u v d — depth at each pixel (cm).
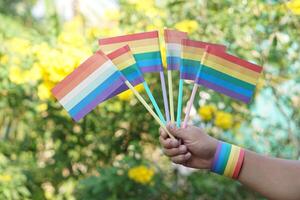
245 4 280
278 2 274
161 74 160
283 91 297
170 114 161
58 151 308
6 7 446
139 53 160
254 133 303
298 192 151
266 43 281
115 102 297
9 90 294
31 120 308
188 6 292
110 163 309
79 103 153
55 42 296
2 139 319
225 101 294
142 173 287
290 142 302
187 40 160
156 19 291
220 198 306
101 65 154
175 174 310
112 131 303
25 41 289
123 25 298
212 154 153
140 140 305
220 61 158
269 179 152
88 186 299
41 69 272
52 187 311
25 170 309
